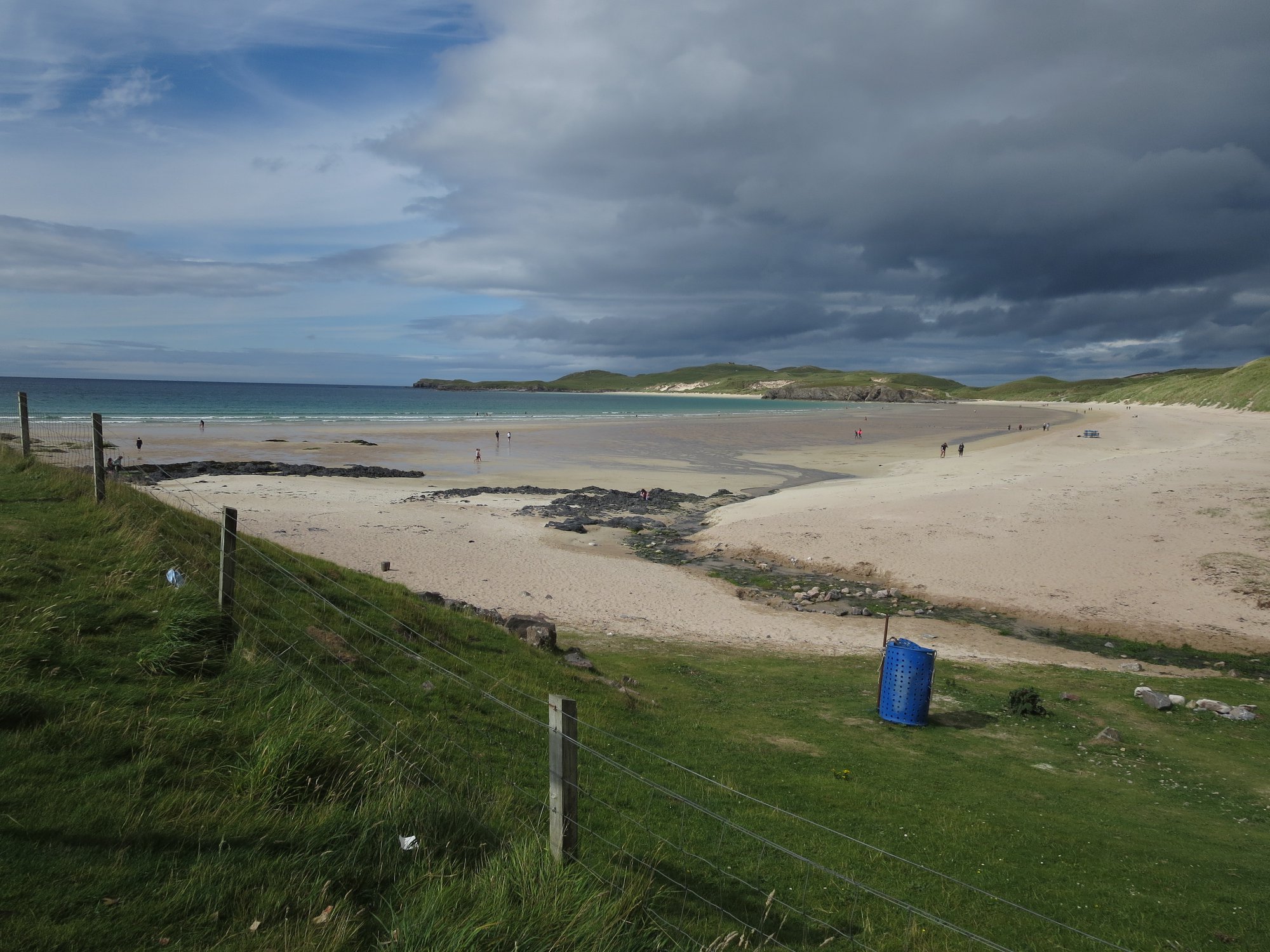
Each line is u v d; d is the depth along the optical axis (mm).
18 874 3859
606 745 9930
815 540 31719
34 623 6980
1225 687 17047
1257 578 25016
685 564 29984
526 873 4457
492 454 67250
